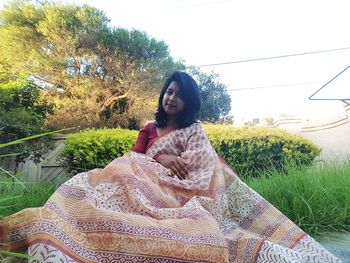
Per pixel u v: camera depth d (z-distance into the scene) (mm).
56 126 11234
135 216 1436
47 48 13000
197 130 2270
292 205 2926
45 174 5867
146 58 13320
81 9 13375
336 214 2842
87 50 12812
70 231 1280
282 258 1559
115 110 12898
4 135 5859
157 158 2119
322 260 1686
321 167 3971
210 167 2045
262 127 6223
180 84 2377
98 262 1266
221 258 1454
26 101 7746
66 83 12664
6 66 12703
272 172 4168
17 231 1252
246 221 2010
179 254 1369
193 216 1568
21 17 13195
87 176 1694
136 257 1312
